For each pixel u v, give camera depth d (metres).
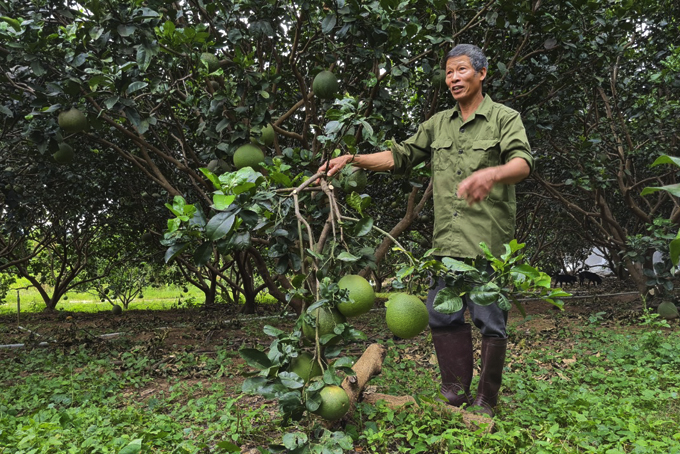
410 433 2.82
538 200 12.78
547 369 5.20
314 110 5.80
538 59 6.00
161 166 8.37
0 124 6.20
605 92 9.86
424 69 4.84
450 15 5.14
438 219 3.29
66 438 3.16
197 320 11.14
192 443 3.09
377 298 13.21
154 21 3.95
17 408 4.23
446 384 3.35
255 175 2.08
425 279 2.52
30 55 3.96
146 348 6.65
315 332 2.12
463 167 3.15
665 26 7.88
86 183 8.75
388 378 4.59
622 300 12.25
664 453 2.70
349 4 3.81
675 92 9.10
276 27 4.79
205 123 4.53
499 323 3.16
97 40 3.99
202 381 5.19
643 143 8.73
